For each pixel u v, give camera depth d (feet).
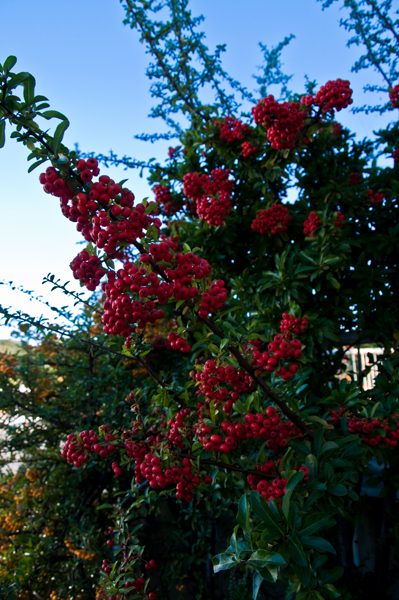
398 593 14.14
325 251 11.03
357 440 8.01
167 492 8.07
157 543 15.26
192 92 16.70
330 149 14.83
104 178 5.97
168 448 7.32
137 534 15.01
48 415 15.24
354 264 13.05
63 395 16.55
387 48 16.17
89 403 15.79
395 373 10.32
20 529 15.14
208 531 13.41
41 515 15.26
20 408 16.38
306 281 12.04
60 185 5.72
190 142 15.05
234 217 14.52
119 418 14.40
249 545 5.26
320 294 12.60
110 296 6.26
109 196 5.94
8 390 15.79
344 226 13.16
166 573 13.87
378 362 12.51
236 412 7.73
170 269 6.41
